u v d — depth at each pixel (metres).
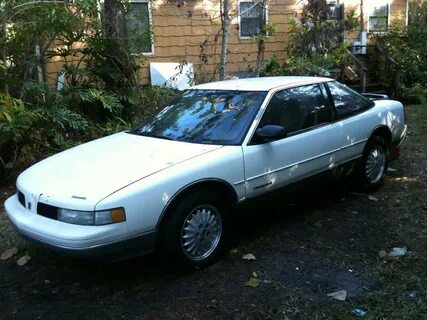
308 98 4.99
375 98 6.37
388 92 13.00
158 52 11.11
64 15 6.82
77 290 3.83
